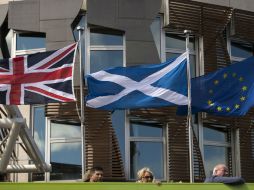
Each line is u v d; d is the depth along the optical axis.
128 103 14.48
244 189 10.73
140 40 18.20
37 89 14.33
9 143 14.94
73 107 17.78
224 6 19.38
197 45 19.20
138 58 18.06
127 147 17.92
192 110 15.00
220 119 18.78
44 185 9.85
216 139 19.05
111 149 17.64
